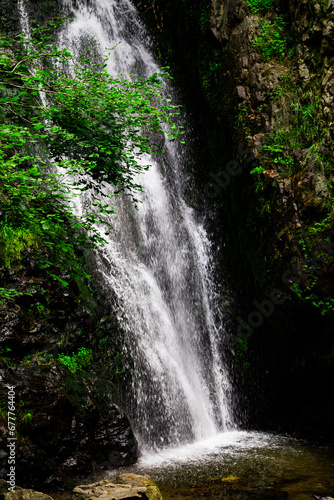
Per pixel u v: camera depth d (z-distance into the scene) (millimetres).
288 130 6945
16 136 3816
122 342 7395
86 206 8242
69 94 4391
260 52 7484
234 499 4785
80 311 6910
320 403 7301
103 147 4582
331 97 6492
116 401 6625
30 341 6180
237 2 7883
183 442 7402
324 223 6305
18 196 3891
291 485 5156
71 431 5758
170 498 4859
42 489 5199
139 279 8344
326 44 6656
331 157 6410
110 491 3695
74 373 6418
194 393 8211
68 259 7082
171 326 8531
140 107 4750
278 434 7762
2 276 6223
